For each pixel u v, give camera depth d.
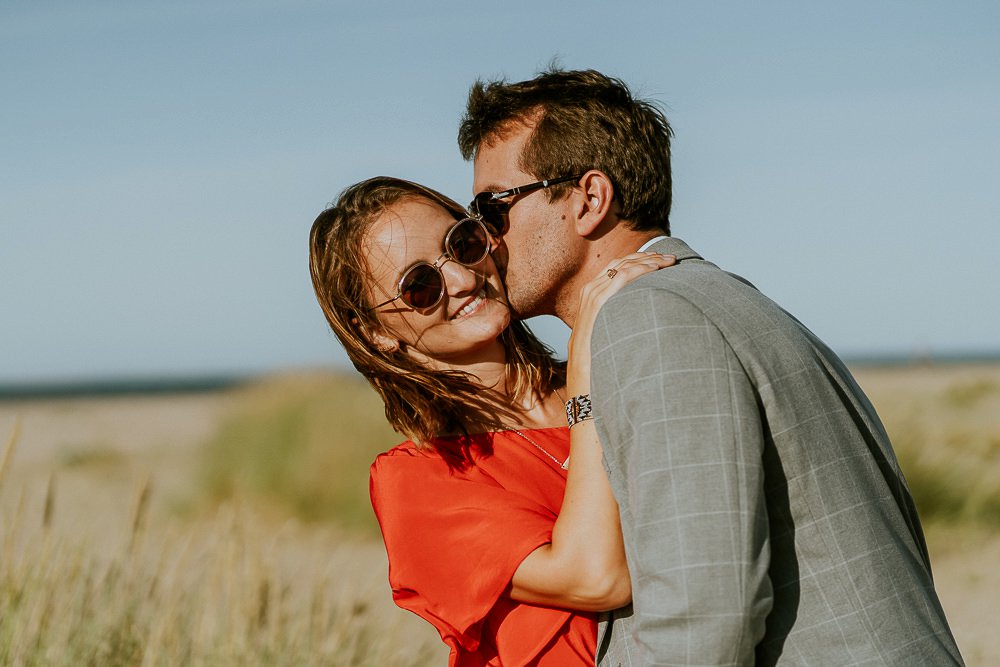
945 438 8.95
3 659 3.41
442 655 4.62
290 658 3.76
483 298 2.14
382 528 2.04
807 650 1.57
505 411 2.19
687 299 1.62
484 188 2.10
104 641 3.62
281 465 9.67
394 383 2.10
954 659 1.61
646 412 1.56
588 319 1.80
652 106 2.14
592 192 2.01
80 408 47.91
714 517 1.49
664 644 1.49
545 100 2.05
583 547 1.74
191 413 38.94
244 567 4.07
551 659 1.85
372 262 2.13
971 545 7.25
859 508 1.61
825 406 1.64
